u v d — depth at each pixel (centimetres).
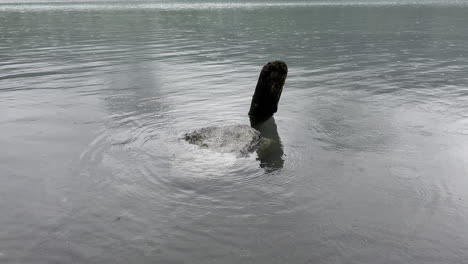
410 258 414
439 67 1375
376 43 1941
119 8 4331
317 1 5931
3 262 404
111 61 1508
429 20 3009
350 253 421
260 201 525
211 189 554
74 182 572
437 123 814
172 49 1784
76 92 1077
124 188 554
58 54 1659
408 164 633
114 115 877
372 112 896
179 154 663
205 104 966
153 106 945
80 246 430
